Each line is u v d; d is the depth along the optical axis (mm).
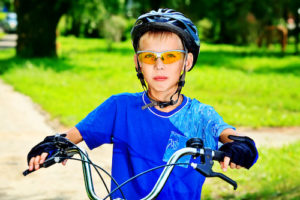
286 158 6395
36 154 1781
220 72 18156
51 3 21484
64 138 1817
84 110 9719
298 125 9508
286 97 13086
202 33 41750
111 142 2074
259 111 10602
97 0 22641
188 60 2045
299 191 5094
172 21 1930
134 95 2076
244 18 29031
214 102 11539
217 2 27156
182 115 1984
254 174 5516
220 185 5184
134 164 1967
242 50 30250
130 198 1972
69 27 43531
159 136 1971
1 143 7051
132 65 20047
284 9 28953
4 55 22875
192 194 1945
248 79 16422
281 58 25109
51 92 12305
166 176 1663
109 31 27781
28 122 8789
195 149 1641
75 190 5141
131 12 27922
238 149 1614
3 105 10562
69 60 21281
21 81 14312
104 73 17047
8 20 44781
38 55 21703
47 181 5426
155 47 1932
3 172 5645
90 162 1782
